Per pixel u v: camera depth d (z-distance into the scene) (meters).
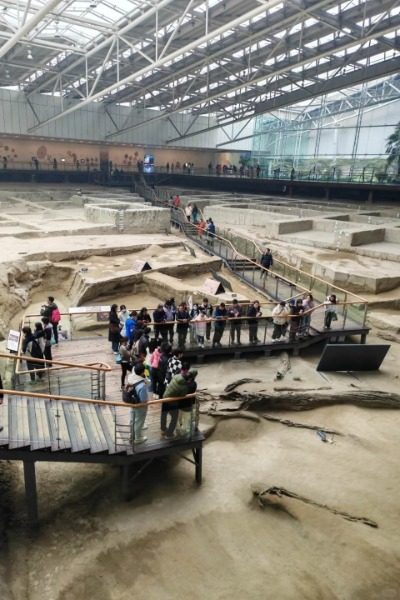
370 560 8.02
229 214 33.12
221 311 14.41
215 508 9.08
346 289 20.38
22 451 8.07
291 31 31.88
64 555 7.96
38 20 20.89
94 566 7.77
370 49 34.09
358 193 39.53
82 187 47.97
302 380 13.82
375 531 8.60
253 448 10.98
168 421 9.25
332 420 12.20
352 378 14.31
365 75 36.38
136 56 36.12
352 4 27.23
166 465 10.26
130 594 7.30
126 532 8.45
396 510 9.15
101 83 44.31
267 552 8.16
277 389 12.87
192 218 30.94
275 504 9.09
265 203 37.34
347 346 13.99
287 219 29.34
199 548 8.18
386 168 41.00
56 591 7.31
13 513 8.88
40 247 22.47
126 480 9.08
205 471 10.09
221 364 14.58
